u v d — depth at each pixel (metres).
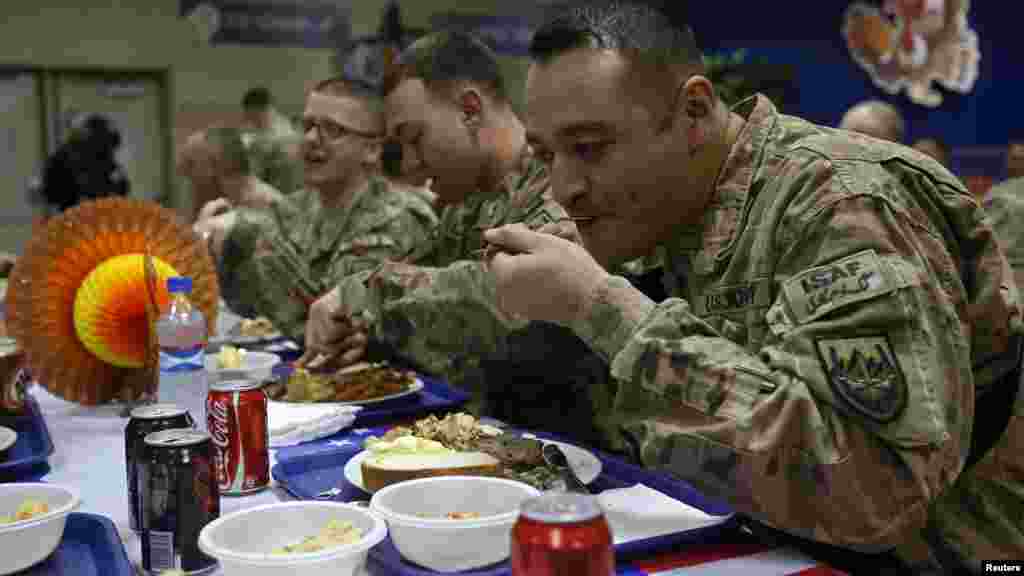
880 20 7.23
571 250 1.13
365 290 2.00
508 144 2.27
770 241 1.22
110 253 1.88
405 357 2.16
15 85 7.94
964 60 6.77
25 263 1.82
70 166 7.09
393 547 1.03
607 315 1.11
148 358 1.81
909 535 1.19
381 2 9.09
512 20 9.69
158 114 8.51
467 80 2.24
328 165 3.12
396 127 2.29
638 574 1.00
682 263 1.35
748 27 8.05
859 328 1.03
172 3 8.32
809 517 1.04
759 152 1.29
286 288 3.16
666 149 1.23
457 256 2.32
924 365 1.01
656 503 1.19
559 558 0.67
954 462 1.04
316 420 1.55
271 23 8.66
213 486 1.03
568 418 1.95
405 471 1.17
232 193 4.62
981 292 1.22
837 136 1.27
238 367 1.94
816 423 1.00
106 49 8.16
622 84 1.18
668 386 1.07
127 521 1.21
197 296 1.98
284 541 0.99
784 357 1.04
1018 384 1.26
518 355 1.92
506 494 1.04
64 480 1.40
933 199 1.21
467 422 1.40
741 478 1.03
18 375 1.69
